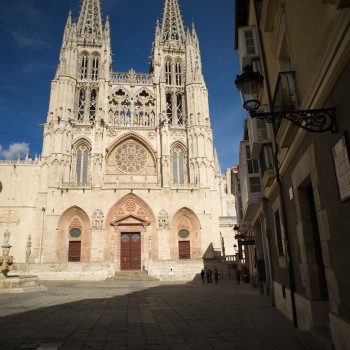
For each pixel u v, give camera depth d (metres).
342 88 6.21
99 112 63.00
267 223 18.56
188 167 64.75
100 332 11.26
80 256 55.84
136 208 59.34
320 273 9.89
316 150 8.09
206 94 69.25
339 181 6.58
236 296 24.56
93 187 57.97
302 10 8.38
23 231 61.22
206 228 59.50
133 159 64.62
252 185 22.75
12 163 64.81
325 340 8.12
